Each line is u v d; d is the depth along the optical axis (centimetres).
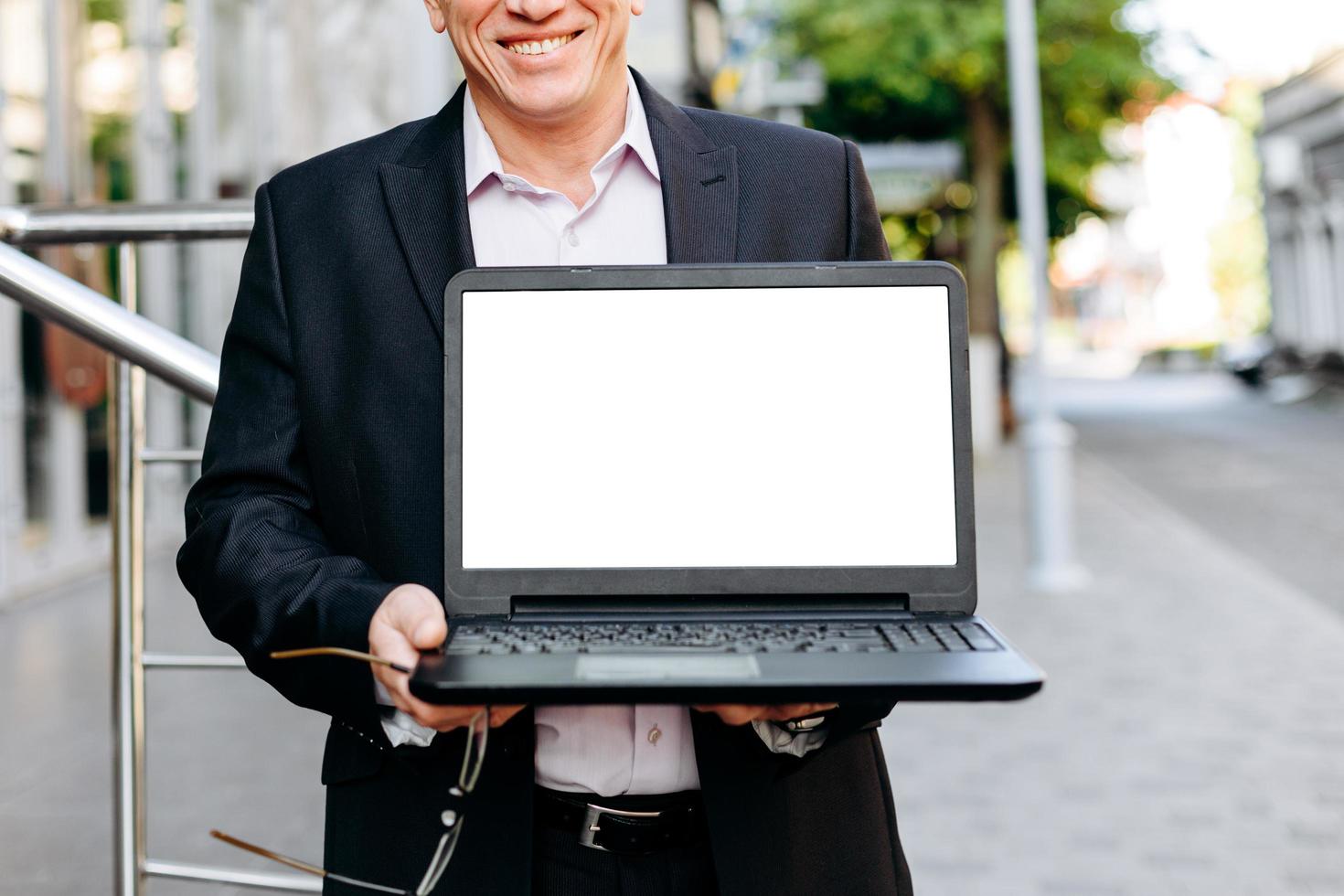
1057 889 323
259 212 143
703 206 139
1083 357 6203
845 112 1628
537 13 128
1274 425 1948
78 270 691
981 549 884
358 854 133
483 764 127
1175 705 492
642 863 134
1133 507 1099
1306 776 407
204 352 188
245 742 416
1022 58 734
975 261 1602
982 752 438
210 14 866
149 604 625
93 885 303
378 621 111
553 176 142
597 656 102
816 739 124
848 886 135
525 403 122
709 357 123
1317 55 2795
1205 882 326
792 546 121
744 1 1447
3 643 569
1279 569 806
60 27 704
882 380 124
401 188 138
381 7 872
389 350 133
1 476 645
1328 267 2830
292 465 134
